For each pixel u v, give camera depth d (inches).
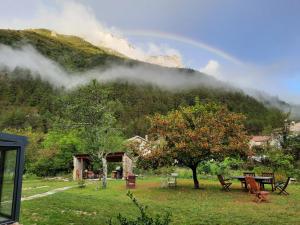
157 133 1010.7
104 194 893.2
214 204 691.4
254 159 1658.5
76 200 692.7
